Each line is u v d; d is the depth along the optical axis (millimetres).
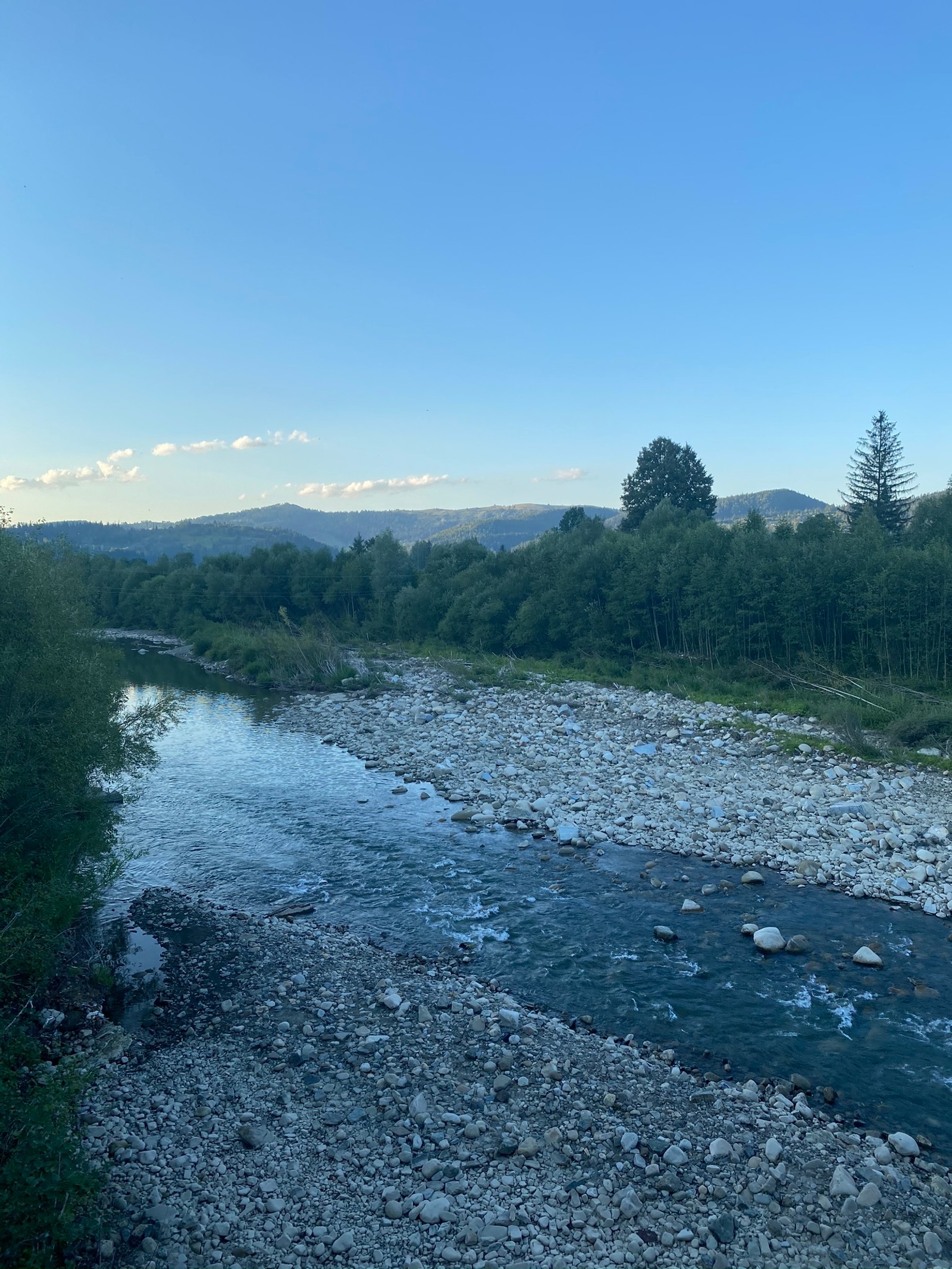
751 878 20812
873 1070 13250
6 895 14797
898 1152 11375
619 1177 10828
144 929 18344
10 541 17516
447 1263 9445
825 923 18562
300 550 91062
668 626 55125
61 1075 10930
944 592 42500
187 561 105438
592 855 22891
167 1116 11922
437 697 46625
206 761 33812
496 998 15266
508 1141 11383
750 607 48969
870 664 45531
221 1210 10141
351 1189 10578
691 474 90562
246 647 63438
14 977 14625
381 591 79625
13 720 14938
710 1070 13242
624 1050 13680
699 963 16812
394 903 19812
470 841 24109
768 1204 10375
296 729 40219
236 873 21719
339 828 25328
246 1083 12734
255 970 16375
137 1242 9594
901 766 30109
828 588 46562
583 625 58375
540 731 37625
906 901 19562
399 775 31516
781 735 34469
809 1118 12023
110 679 18656
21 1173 8883
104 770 17422
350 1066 13227
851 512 74875
